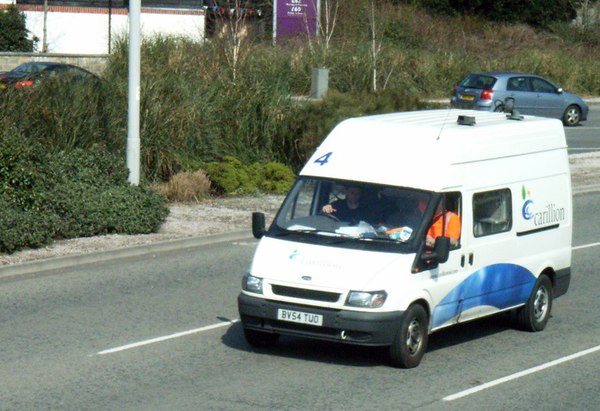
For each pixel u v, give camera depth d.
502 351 27.61
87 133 49.72
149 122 52.28
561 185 31.02
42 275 35.44
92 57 97.81
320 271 24.36
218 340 27.67
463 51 118.81
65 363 24.91
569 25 147.62
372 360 26.00
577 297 35.06
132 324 29.14
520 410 22.19
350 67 96.88
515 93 87.31
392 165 26.44
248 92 58.31
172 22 132.25
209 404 21.81
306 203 26.47
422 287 25.00
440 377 24.64
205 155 55.19
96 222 41.09
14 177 38.97
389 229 25.42
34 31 131.12
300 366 25.23
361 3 119.06
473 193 27.02
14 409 21.14
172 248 40.84
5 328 28.27
